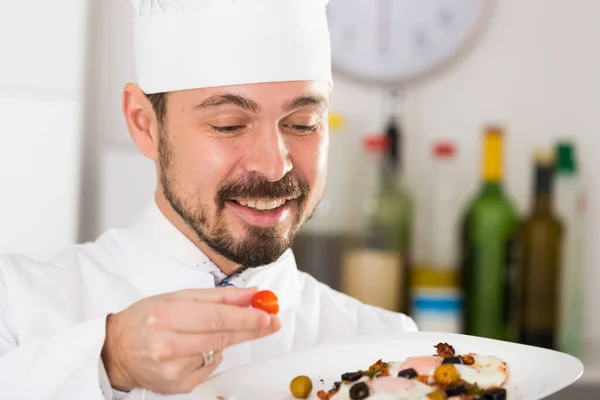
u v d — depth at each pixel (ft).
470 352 3.58
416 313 7.11
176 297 3.30
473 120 7.76
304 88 3.97
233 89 3.87
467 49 7.71
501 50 7.76
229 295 3.27
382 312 4.99
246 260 3.99
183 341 3.14
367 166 7.50
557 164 7.34
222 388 3.28
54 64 7.22
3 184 7.18
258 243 3.96
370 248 7.26
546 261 7.06
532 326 7.07
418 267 7.57
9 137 7.18
